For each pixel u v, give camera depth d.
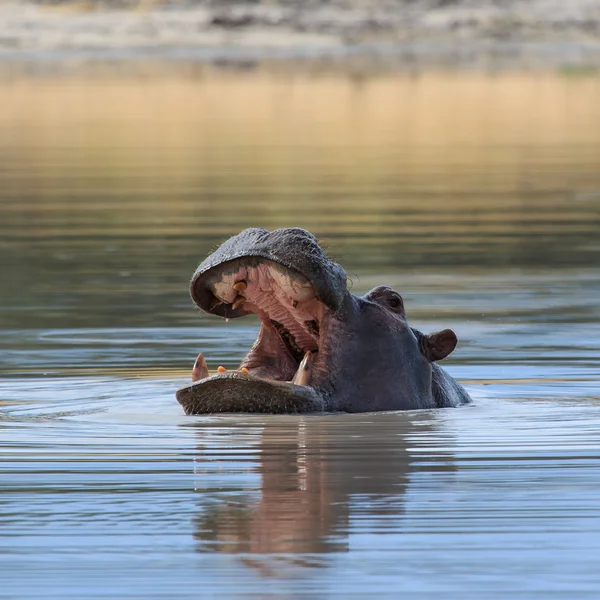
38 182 70.25
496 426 23.92
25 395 27.27
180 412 25.23
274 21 191.38
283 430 23.34
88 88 131.38
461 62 167.50
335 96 125.88
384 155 83.44
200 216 57.88
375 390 25.19
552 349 32.47
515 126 102.25
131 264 46.38
